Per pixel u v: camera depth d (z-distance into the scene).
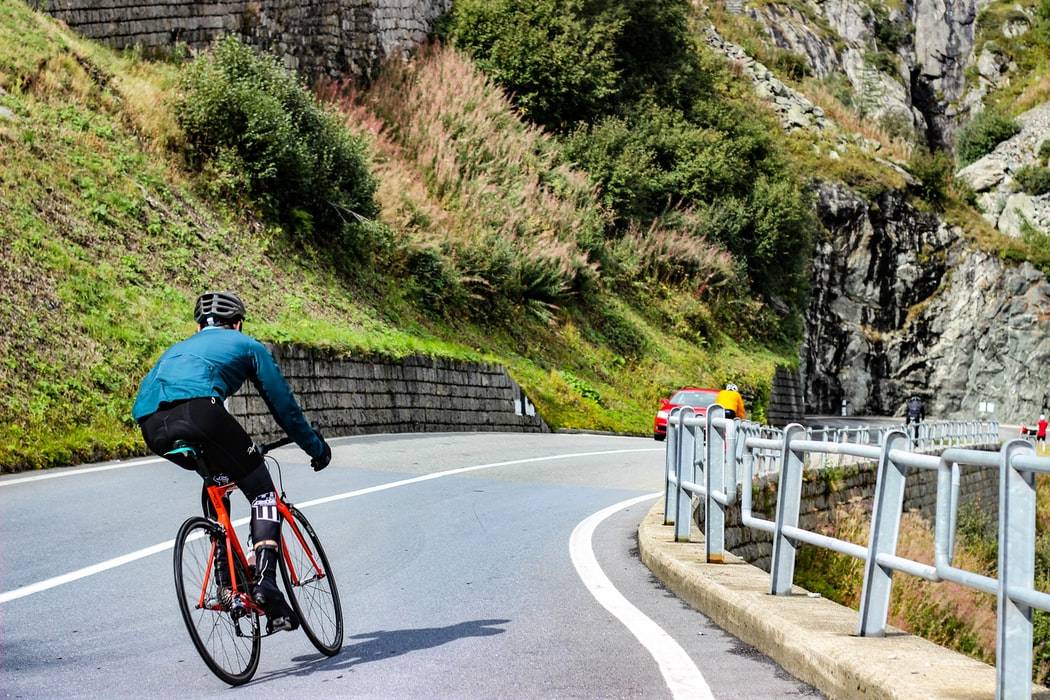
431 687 5.30
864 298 66.75
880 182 68.62
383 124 38.56
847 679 5.04
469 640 6.38
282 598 5.39
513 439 25.12
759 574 7.83
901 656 5.14
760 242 51.06
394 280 30.86
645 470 18.73
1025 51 124.62
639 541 10.10
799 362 52.84
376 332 26.67
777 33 101.38
